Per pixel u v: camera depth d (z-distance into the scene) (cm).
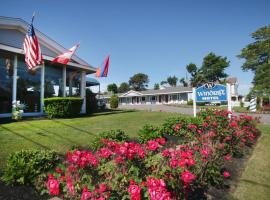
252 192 327
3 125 802
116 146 309
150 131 593
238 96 5109
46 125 820
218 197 308
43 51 1221
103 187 223
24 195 286
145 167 288
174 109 2445
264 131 898
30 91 1159
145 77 9400
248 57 3338
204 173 333
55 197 278
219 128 567
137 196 199
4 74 1048
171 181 250
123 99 5350
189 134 608
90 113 1438
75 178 259
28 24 1141
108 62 1438
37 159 329
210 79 5275
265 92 2875
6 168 336
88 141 570
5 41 1066
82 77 1470
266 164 457
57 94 1309
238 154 515
